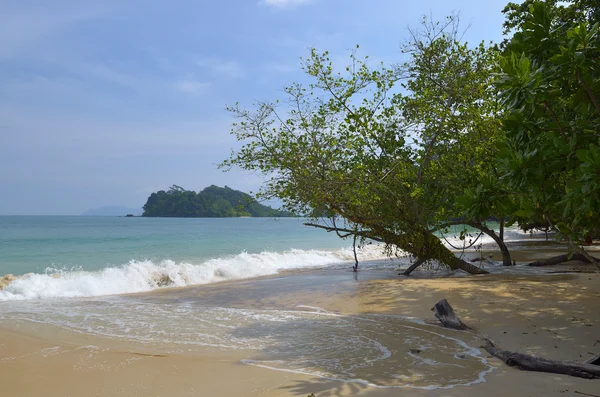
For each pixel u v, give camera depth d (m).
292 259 24.44
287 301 12.27
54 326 9.68
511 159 6.04
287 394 5.35
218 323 9.80
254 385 5.73
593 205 5.15
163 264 19.00
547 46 6.14
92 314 11.03
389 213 14.89
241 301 12.61
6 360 7.18
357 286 13.92
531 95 5.25
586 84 5.66
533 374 5.80
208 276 18.42
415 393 5.15
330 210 15.25
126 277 16.11
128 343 8.19
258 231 65.44
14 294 13.80
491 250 27.19
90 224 92.94
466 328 8.43
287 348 7.59
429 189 15.03
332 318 9.92
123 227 76.00
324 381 5.77
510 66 5.47
